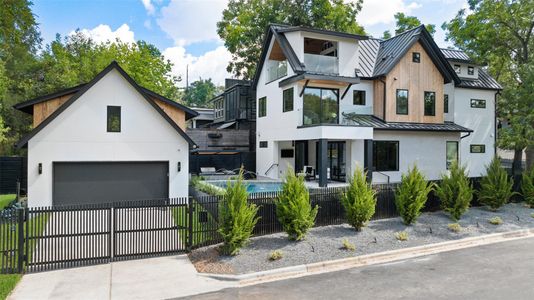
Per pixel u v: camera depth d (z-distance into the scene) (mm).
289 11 32438
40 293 7125
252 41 34000
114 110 15211
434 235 11320
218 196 10352
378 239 10727
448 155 24094
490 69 29312
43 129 14281
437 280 7797
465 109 25719
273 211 11250
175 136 16094
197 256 9375
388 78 22359
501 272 8258
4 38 14734
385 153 22219
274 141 24031
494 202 14617
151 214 9867
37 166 14188
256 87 27203
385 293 7102
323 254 9406
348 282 7770
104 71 14883
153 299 6910
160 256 9547
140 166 15703
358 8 33594
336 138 19531
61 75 28453
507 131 20500
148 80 37094
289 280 7965
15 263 8266
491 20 23000
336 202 12406
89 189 14938
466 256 9602
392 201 13445
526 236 11906
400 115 22703
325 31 21422
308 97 21234
